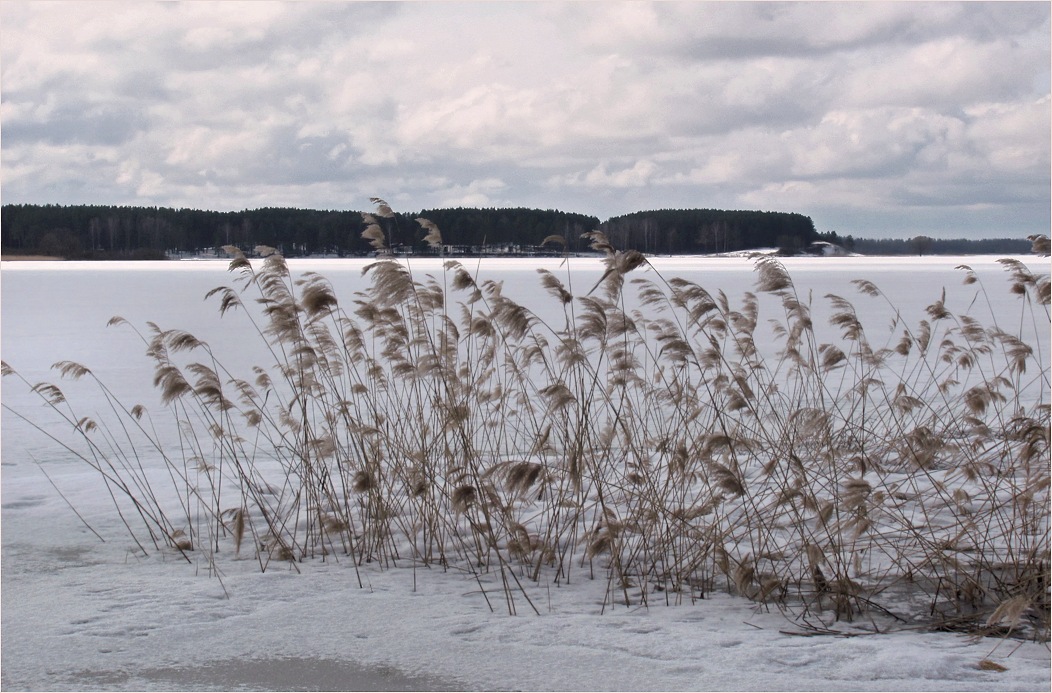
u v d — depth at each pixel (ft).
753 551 17.93
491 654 13.87
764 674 12.87
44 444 32.86
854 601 16.39
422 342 21.99
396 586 17.49
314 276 21.20
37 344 65.67
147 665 13.56
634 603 16.52
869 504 18.63
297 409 37.73
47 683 12.92
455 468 19.93
